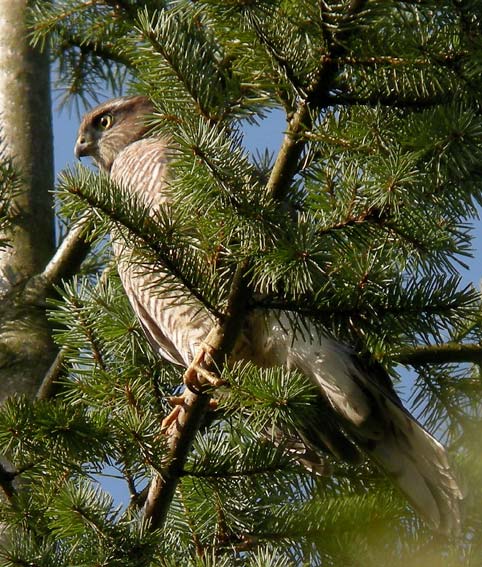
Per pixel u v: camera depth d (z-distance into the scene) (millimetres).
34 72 11461
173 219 6551
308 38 6176
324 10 6016
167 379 8656
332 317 6621
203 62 6746
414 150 6137
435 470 8055
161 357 9023
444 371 9109
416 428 8125
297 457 8258
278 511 7801
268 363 8500
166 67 6477
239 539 7660
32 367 9750
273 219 6238
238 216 6238
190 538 7617
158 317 8898
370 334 6664
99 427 6902
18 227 10578
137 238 6500
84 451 6906
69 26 10961
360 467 8789
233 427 7727
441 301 6508
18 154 11008
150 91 6699
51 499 7234
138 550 6785
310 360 8336
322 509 7867
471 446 8969
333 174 6457
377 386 8289
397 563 7867
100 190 6375
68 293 8414
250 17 6125
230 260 6566
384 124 6273
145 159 9391
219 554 7609
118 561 6742
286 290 6562
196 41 6887
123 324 8391
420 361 8852
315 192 6594
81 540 6805
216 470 7211
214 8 6121
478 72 6238
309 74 6332
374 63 6234
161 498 7211
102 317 8406
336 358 8312
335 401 8312
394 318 6547
